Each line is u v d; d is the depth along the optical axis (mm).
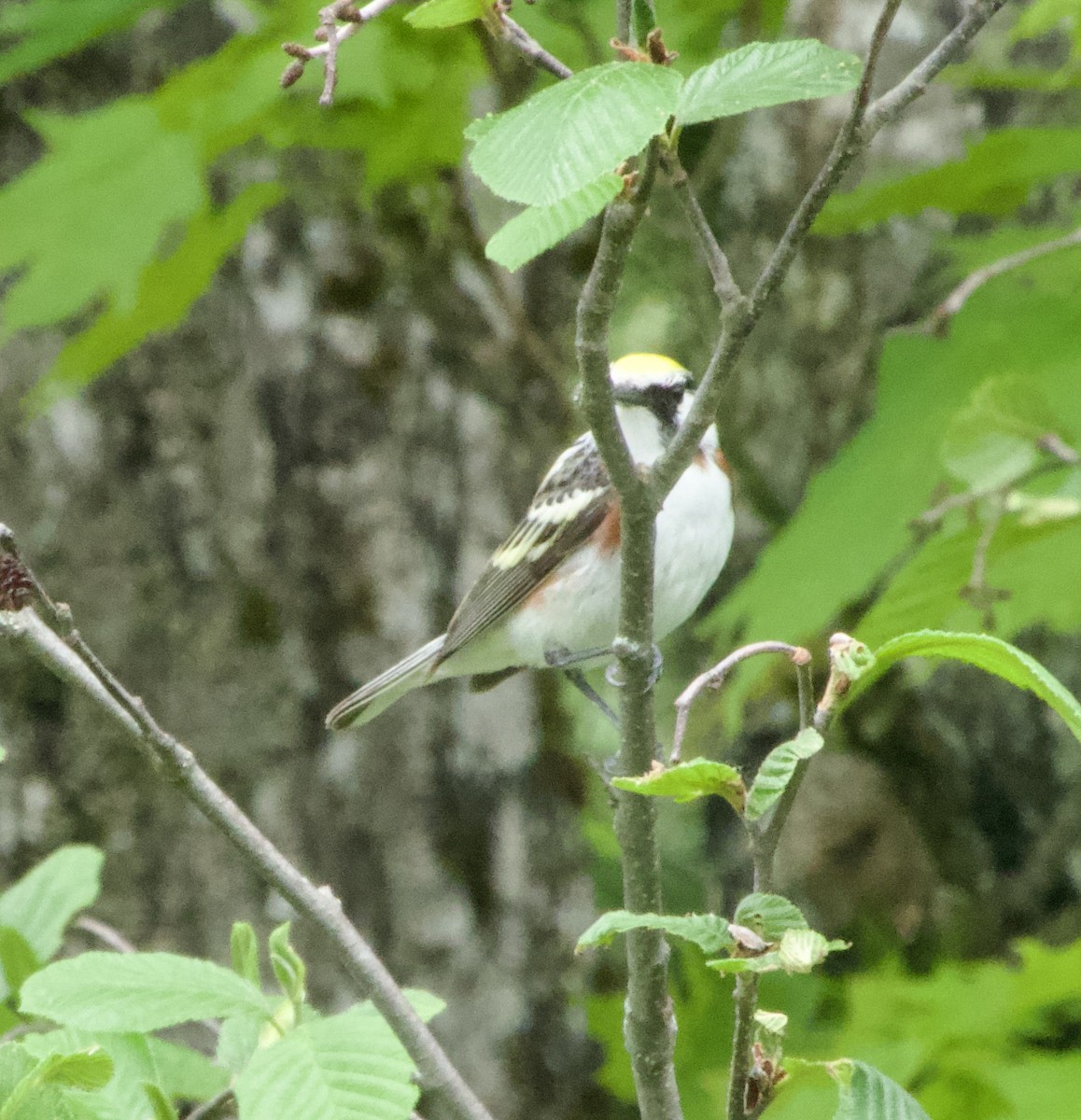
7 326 7664
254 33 7816
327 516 11359
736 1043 3719
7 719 10719
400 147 8812
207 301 11125
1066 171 8359
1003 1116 7676
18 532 10844
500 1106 11641
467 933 11641
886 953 11578
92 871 5914
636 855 4648
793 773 3635
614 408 4191
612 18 8070
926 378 7641
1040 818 12586
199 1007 4199
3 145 10805
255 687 11156
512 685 11938
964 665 12367
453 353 10961
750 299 4082
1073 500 6754
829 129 11648
